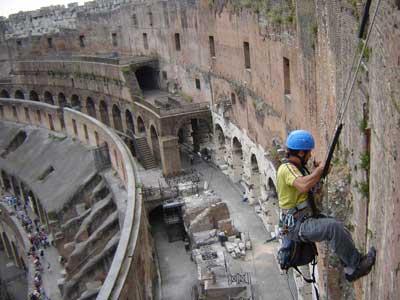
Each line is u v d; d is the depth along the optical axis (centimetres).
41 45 7744
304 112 2583
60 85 7275
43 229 5362
